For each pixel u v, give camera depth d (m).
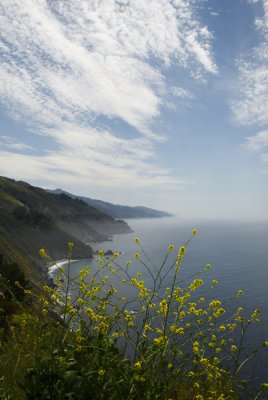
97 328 4.68
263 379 37.19
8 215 164.75
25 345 5.93
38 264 132.25
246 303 78.50
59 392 3.94
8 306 8.65
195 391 4.97
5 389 4.65
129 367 4.48
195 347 5.05
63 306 5.10
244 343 45.25
